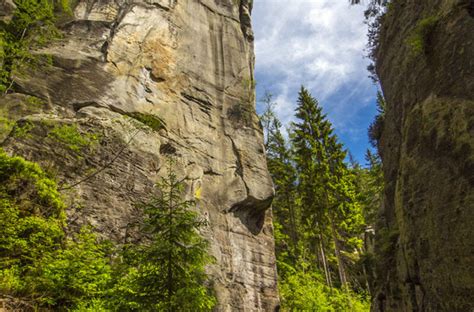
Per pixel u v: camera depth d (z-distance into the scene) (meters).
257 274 22.09
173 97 23.53
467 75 9.75
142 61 23.02
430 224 9.77
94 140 16.28
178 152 21.50
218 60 28.64
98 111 18.70
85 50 20.92
